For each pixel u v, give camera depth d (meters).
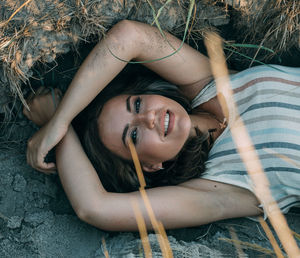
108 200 1.66
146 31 1.70
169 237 1.71
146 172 1.90
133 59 1.80
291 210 1.94
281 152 1.69
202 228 1.84
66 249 1.70
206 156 1.84
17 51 1.62
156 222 1.53
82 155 1.72
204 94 1.86
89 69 1.65
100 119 1.75
